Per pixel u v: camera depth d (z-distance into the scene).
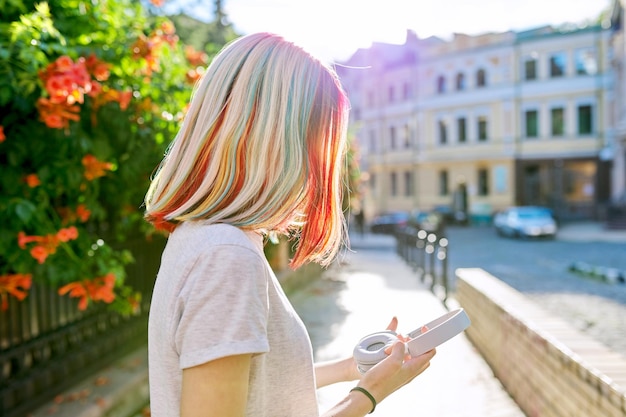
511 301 4.61
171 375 0.95
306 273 10.33
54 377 3.76
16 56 2.90
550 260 16.39
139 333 4.97
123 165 3.72
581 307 8.62
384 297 8.70
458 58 38.62
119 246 4.62
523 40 36.00
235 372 0.88
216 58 1.08
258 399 0.95
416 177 41.47
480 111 37.97
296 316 1.07
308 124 1.06
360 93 45.91
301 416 1.02
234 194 1.02
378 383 1.04
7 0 3.27
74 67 2.78
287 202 1.04
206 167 1.03
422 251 10.70
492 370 4.75
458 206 39.31
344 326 6.59
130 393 3.98
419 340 1.11
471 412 3.82
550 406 3.19
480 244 22.84
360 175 12.69
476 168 38.53
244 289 0.91
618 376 2.50
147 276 5.20
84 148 3.14
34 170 3.19
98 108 3.43
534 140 36.31
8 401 3.32
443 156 39.84
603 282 11.32
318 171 1.09
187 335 0.89
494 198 37.78
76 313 4.21
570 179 36.88
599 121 34.59
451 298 8.57
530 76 36.25
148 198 1.16
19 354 3.48
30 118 3.12
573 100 35.16
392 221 29.50
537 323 3.70
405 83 41.94
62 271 3.11
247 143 1.01
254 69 1.04
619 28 28.55
